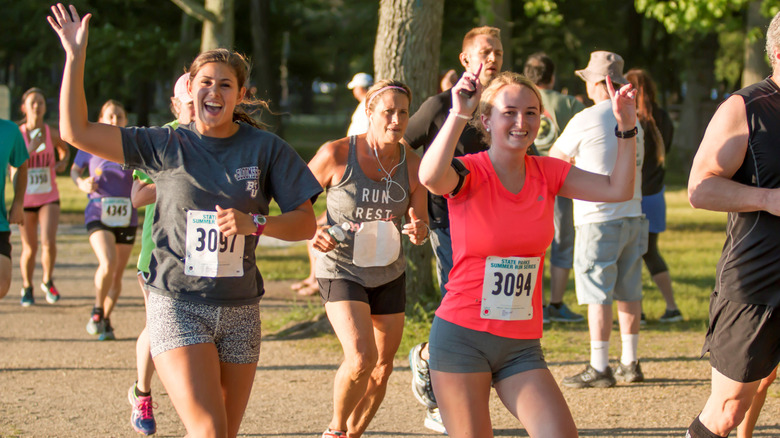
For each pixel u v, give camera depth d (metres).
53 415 8.84
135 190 7.63
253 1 52.47
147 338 7.94
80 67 5.66
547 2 29.50
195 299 5.91
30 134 14.84
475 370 5.76
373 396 7.71
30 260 15.07
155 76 49.38
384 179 7.61
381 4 13.60
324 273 7.54
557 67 55.66
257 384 10.17
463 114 5.38
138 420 8.05
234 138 6.06
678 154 48.97
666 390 9.73
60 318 14.03
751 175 6.09
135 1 50.88
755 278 6.07
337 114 97.94
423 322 12.73
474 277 5.83
